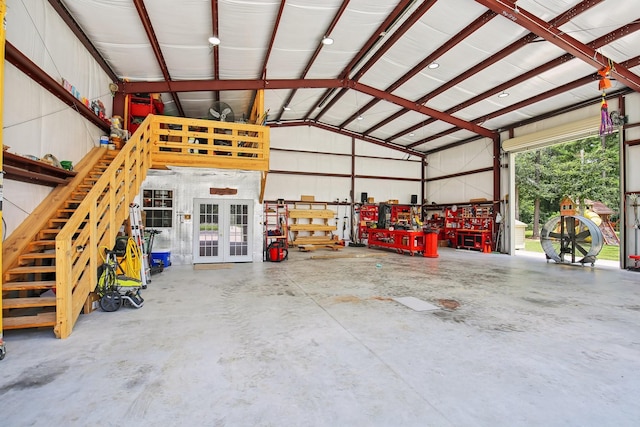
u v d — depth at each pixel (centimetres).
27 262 414
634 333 353
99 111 673
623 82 695
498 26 636
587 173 1783
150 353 291
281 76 867
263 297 493
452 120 1102
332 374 254
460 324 378
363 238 1421
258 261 870
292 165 1361
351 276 675
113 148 675
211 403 214
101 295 415
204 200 825
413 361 279
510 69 777
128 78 768
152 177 788
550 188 1936
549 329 363
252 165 771
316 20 639
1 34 286
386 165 1514
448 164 1430
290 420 196
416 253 1130
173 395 223
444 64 797
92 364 269
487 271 760
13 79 417
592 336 343
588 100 879
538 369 267
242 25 622
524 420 199
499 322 386
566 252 884
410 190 1559
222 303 458
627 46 616
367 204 1452
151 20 582
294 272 715
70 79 563
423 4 602
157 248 791
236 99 991
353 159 1448
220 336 333
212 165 740
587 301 487
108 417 198
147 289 541
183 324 369
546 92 865
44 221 459
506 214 1145
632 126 776
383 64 841
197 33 631
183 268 750
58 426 189
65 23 541
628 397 227
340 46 744
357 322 380
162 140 776
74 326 360
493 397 224
